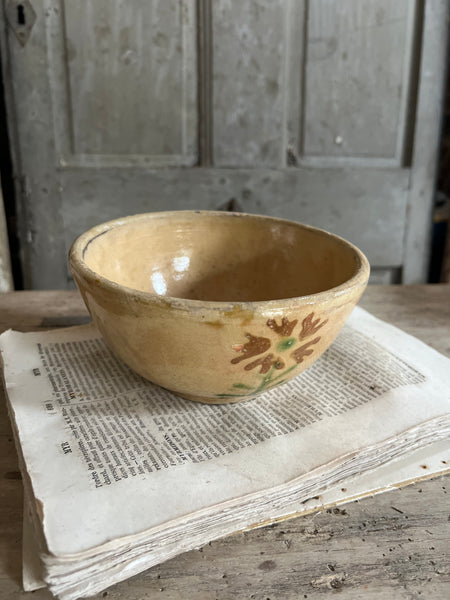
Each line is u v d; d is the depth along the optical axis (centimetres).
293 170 124
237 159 122
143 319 38
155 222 57
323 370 53
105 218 122
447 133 149
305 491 39
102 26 109
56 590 31
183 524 34
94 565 32
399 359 55
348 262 49
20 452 40
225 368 40
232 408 47
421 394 48
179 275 60
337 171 126
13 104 112
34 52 109
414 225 134
